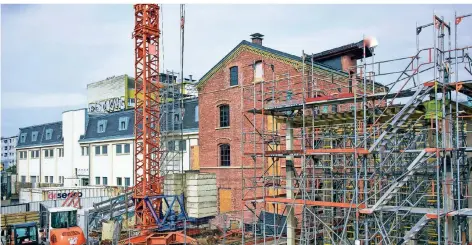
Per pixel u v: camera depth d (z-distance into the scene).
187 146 39.69
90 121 54.38
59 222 27.16
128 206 33.31
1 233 30.09
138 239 27.69
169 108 40.00
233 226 30.81
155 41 33.84
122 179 47.47
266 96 29.88
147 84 34.72
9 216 34.22
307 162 24.50
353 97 18.61
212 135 34.41
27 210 38.50
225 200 33.03
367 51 29.84
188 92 53.97
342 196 23.69
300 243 21.67
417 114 19.03
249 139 31.30
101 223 33.75
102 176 50.25
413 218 21.38
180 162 38.16
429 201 20.12
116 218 32.62
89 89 66.81
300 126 24.36
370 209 16.88
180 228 29.61
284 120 24.03
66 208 27.67
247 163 31.50
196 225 30.89
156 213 31.55
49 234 27.12
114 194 43.47
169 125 39.97
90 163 51.91
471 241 20.56
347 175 22.70
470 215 15.79
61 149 58.25
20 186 63.16
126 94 61.31
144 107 32.31
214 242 26.62
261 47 30.75
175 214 30.38
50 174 60.06
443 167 16.22
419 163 17.34
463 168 19.28
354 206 17.64
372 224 21.80
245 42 31.84
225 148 33.66
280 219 26.94
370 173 22.20
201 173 32.03
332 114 21.28
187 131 39.25
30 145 63.84
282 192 28.89
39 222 31.31
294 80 28.50
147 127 33.38
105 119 51.59
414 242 20.22
